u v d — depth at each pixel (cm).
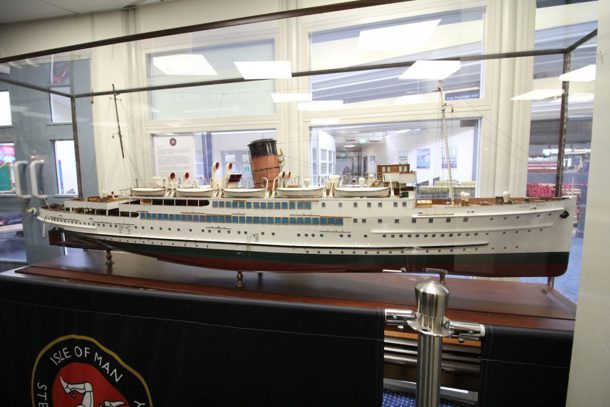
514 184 216
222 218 213
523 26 199
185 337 117
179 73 275
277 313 109
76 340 126
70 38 290
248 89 270
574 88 179
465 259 183
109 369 125
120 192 283
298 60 247
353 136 251
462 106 221
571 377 90
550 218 171
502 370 96
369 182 214
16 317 132
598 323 82
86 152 306
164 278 216
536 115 205
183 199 224
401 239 187
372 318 102
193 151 285
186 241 220
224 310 112
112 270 235
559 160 191
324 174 243
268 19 204
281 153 235
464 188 227
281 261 205
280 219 201
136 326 120
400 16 215
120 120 293
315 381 109
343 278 212
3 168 321
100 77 286
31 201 320
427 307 88
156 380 121
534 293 186
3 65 281
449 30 218
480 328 96
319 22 227
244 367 114
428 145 233
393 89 237
